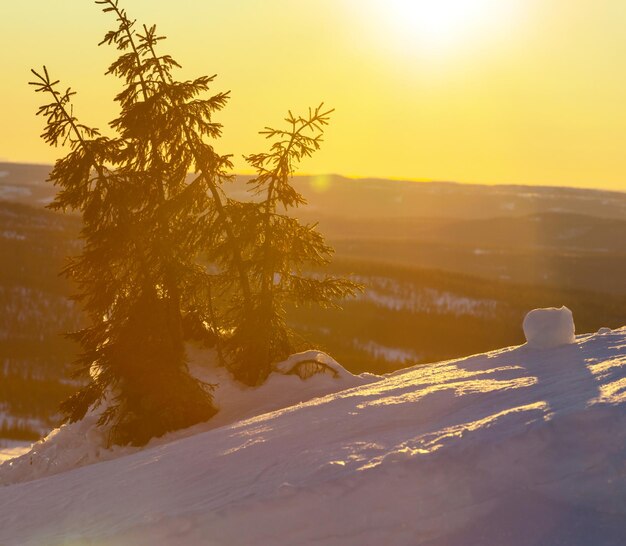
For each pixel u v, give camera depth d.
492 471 5.86
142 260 17.75
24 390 115.56
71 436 16.94
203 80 18.00
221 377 17.78
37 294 167.62
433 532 5.60
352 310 141.50
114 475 10.06
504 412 6.73
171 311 17.91
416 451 6.14
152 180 17.98
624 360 9.10
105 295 17.70
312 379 17.25
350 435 7.96
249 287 18.33
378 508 5.76
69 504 9.10
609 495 5.58
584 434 5.92
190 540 5.87
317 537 5.69
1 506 10.77
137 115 17.59
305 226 18.36
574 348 11.49
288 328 18.69
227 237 18.09
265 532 5.77
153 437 16.06
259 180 18.22
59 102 17.38
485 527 5.56
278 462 7.46
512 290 164.12
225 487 7.10
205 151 17.94
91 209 17.44
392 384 11.39
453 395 8.55
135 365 16.78
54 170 17.52
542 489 5.72
